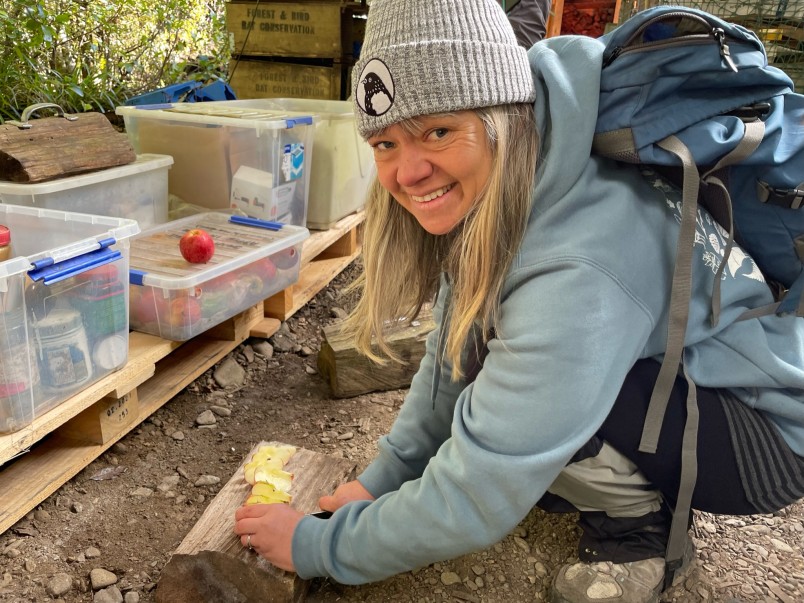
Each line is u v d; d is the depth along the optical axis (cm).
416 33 94
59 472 156
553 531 152
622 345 99
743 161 100
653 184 109
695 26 100
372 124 100
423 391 141
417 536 110
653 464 120
